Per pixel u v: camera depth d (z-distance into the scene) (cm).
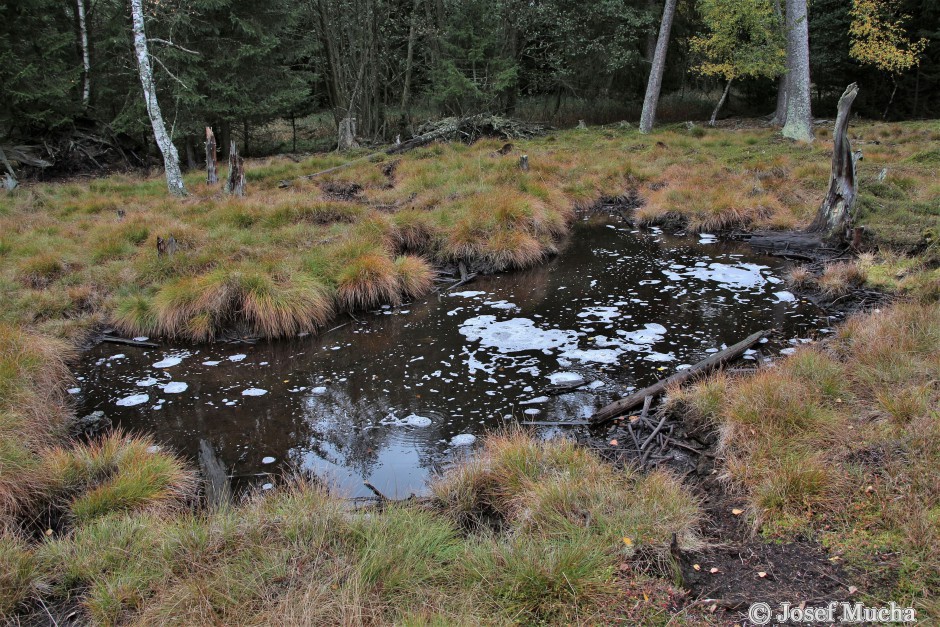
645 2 2362
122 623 283
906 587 272
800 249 937
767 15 1830
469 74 2211
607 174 1433
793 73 1688
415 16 2200
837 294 740
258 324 716
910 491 322
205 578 298
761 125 2061
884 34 1794
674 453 438
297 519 341
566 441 447
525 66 2517
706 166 1417
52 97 1605
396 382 597
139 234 941
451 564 312
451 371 614
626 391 552
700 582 293
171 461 446
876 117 2216
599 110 2444
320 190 1284
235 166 1211
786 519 332
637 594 285
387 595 289
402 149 1822
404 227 977
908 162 1266
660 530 327
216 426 528
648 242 1062
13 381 518
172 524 352
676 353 626
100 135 1764
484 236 973
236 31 1803
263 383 606
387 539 325
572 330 701
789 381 462
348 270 796
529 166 1452
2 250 886
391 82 2325
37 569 317
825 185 1170
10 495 378
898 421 392
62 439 502
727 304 755
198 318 707
